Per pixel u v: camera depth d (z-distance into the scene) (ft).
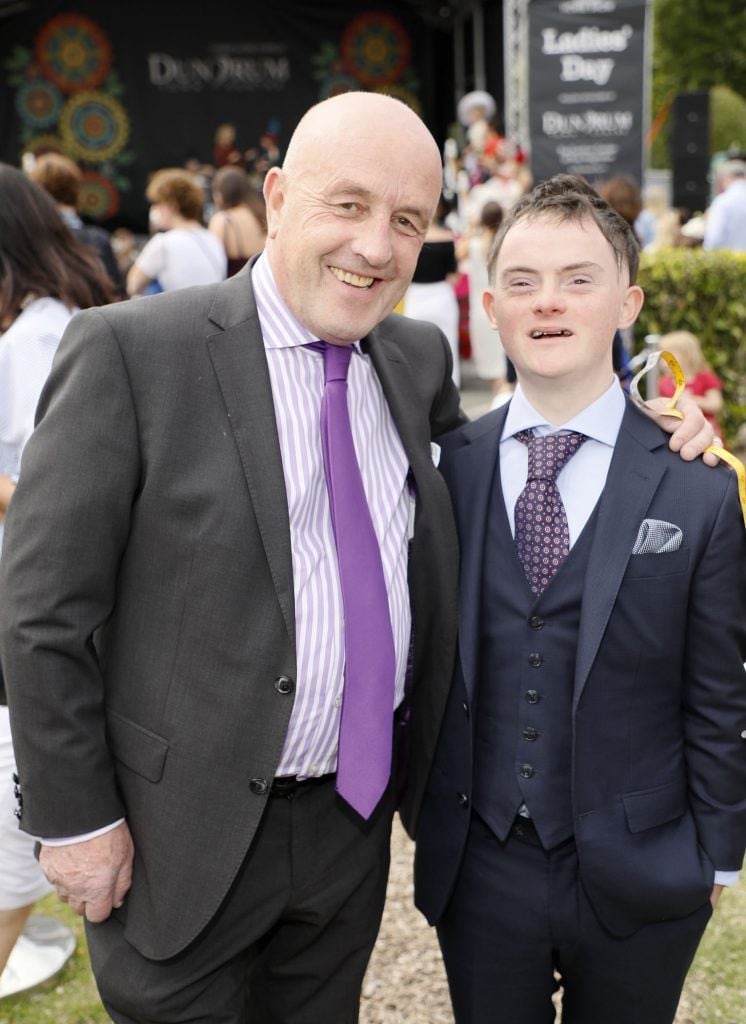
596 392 5.77
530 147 28.73
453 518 6.07
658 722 5.77
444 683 5.99
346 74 47.65
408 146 5.19
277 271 5.51
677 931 5.88
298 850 5.78
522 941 5.93
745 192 25.98
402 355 6.38
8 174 7.57
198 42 47.01
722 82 91.66
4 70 46.57
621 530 5.56
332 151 5.12
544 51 28.17
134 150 47.91
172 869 5.41
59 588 5.08
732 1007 8.13
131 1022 5.75
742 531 5.62
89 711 5.29
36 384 7.29
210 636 5.27
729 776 5.77
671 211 30.30
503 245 5.72
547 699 5.72
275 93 47.75
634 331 19.43
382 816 6.22
